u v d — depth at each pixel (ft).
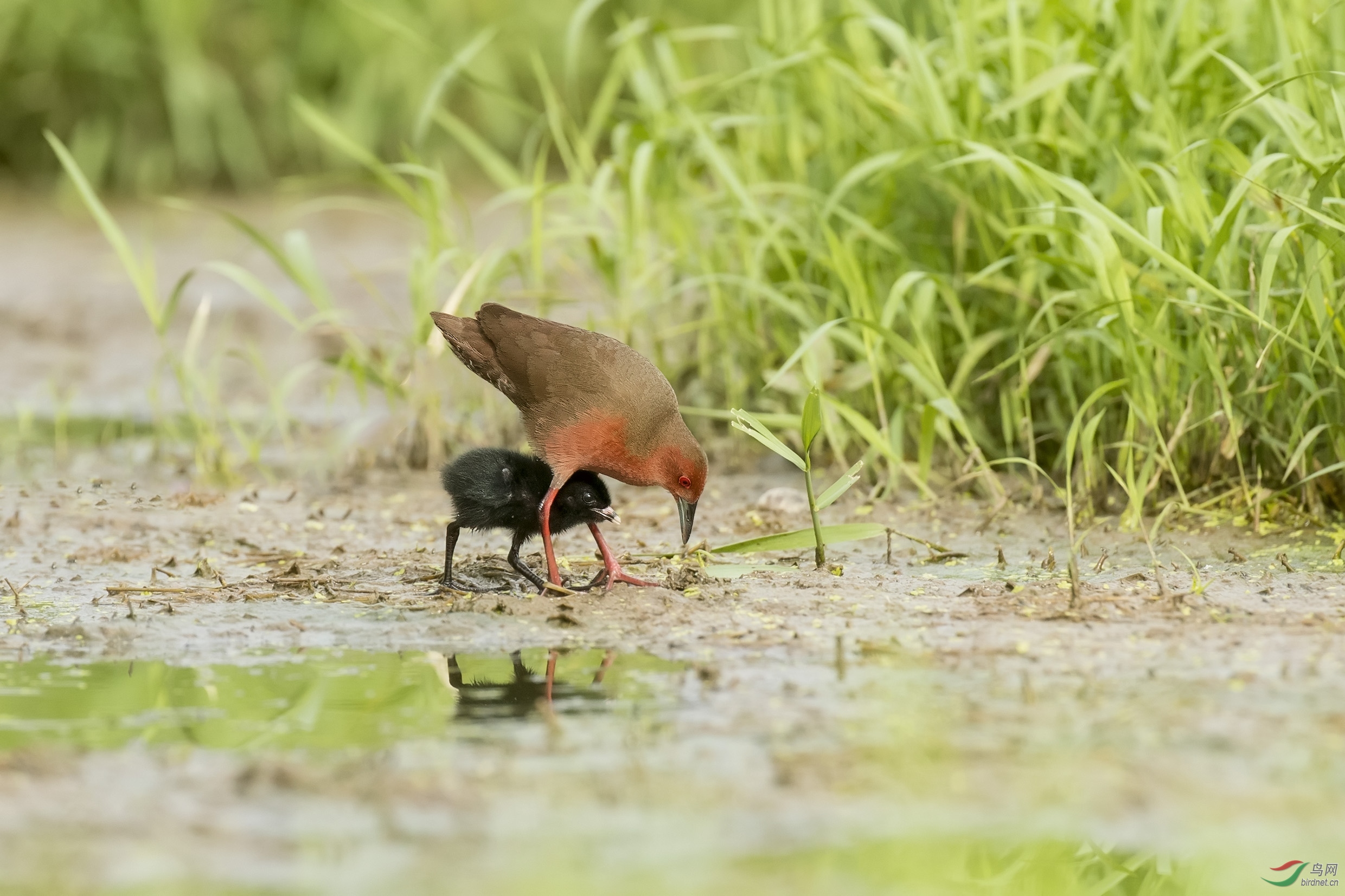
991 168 42.73
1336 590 31.86
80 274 73.92
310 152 95.86
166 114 95.40
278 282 72.64
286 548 38.11
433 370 47.44
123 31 94.43
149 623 31.01
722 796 21.44
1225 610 30.45
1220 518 37.68
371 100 96.48
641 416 34.30
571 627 30.53
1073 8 43.60
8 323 66.03
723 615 31.07
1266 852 20.04
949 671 26.94
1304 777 21.90
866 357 43.57
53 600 33.01
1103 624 29.73
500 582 34.40
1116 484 40.42
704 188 50.60
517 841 20.16
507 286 60.59
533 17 99.35
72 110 94.63
